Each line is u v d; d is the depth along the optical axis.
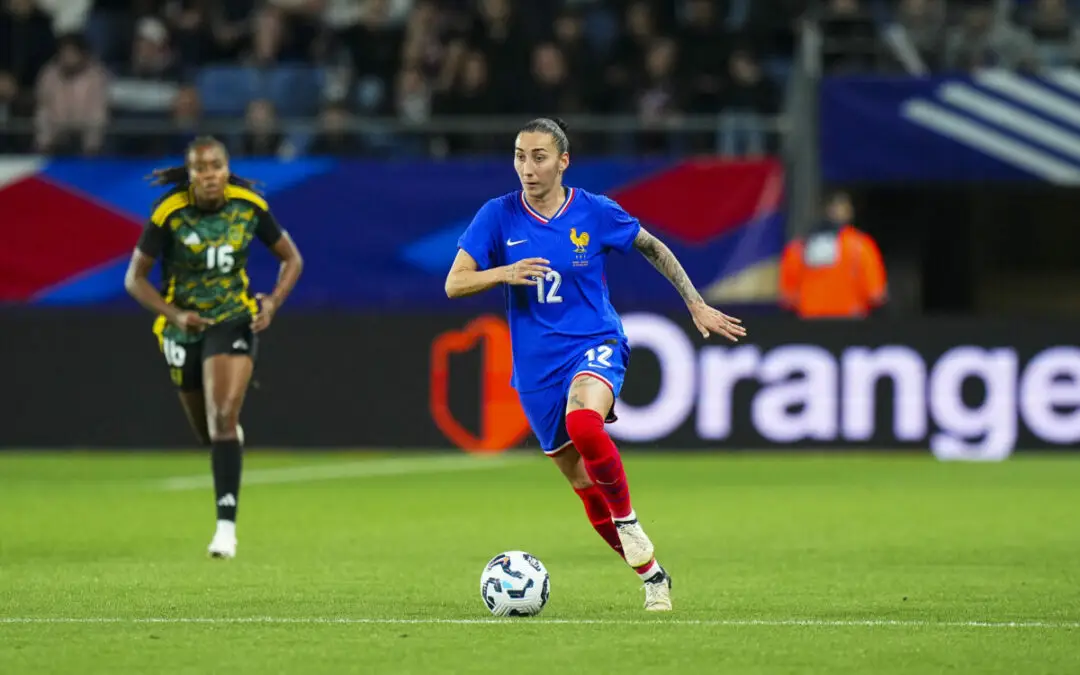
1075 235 77.25
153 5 77.19
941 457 58.66
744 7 75.88
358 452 60.78
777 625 22.78
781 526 38.28
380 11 72.00
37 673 19.05
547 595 23.94
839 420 59.12
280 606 24.80
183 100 67.81
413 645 20.98
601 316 24.75
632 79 68.19
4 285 65.00
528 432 60.50
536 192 24.59
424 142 68.56
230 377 32.59
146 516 40.59
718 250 64.12
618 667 19.39
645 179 64.12
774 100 68.25
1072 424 58.72
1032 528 37.88
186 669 19.30
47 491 47.25
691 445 59.44
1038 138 62.97
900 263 71.94
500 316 60.62
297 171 64.81
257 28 71.88
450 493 46.97
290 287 33.59
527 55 67.88
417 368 60.78
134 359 61.31
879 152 63.62
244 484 49.59
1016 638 21.66
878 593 26.61
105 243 64.75
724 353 59.41
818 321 59.16
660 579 24.36
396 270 64.81
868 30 68.38
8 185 64.94
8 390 61.53
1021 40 68.81
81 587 27.08
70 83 68.19
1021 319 58.78
